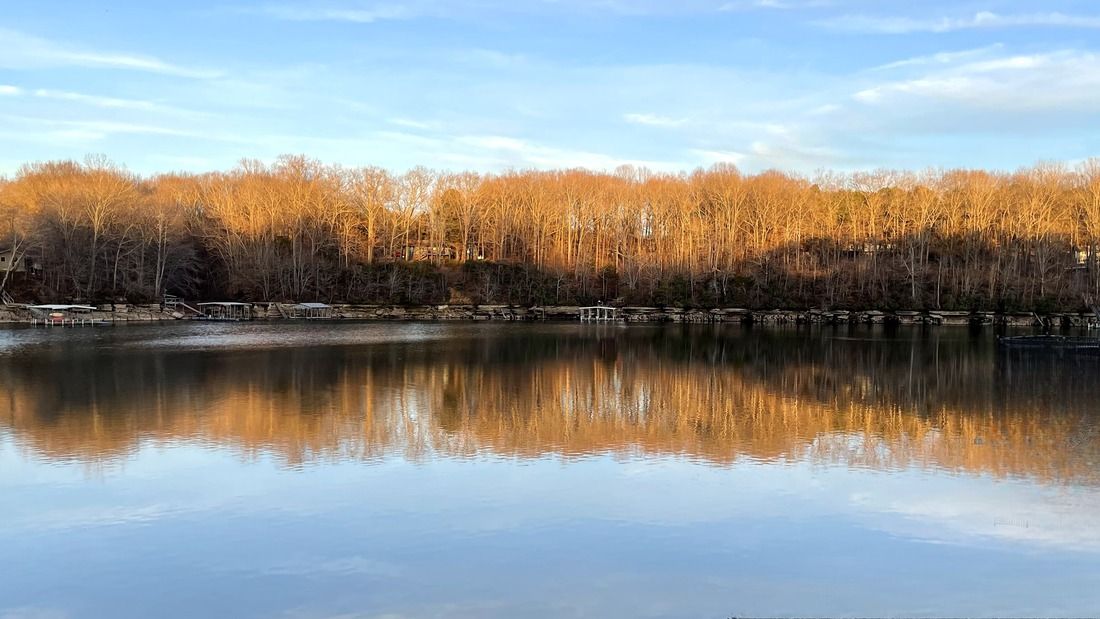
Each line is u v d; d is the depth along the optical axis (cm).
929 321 12612
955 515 2133
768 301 13450
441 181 16012
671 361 6384
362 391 4322
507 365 5872
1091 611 1585
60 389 4272
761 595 1638
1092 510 2178
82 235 11562
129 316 11450
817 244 14200
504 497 2248
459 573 1727
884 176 15162
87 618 1534
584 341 8544
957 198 13912
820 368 5903
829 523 2056
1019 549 1891
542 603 1593
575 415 3625
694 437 3116
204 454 2733
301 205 14088
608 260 15462
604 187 15938
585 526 2012
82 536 1930
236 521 2034
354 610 1557
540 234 15488
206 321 11800
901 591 1664
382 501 2202
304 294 13688
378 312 13662
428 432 3162
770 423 3459
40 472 2489
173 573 1722
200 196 15025
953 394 4453
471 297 14288
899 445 2994
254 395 4119
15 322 10469
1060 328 11844
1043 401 4188
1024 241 13438
